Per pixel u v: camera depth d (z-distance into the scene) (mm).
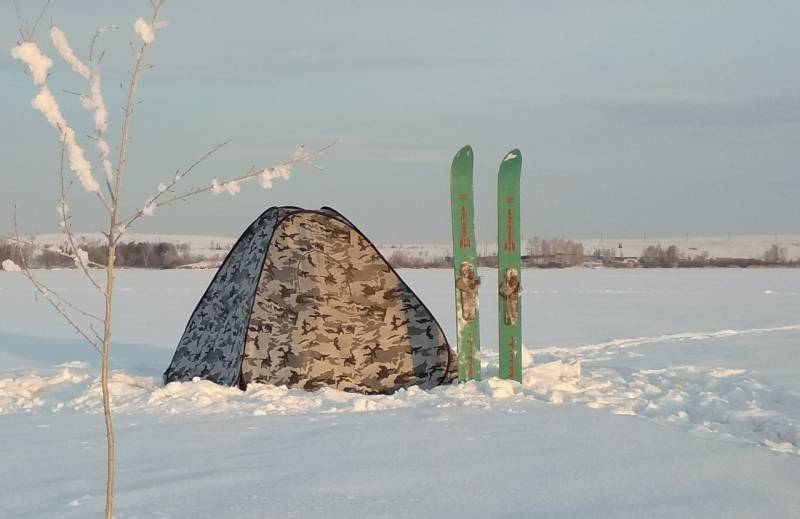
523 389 7309
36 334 15680
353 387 7766
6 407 7098
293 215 8289
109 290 2494
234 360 7754
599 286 35844
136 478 4305
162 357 11969
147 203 2400
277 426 5828
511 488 4020
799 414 6344
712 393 7184
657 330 15578
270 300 7883
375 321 8086
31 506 3795
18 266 2402
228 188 2391
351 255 8297
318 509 3645
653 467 4457
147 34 2322
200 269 68688
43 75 2248
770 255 91875
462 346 7734
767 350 11750
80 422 6176
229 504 3736
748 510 3627
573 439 5219
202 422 6043
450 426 5707
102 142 2340
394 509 3650
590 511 3609
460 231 7785
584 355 11477
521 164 7695
